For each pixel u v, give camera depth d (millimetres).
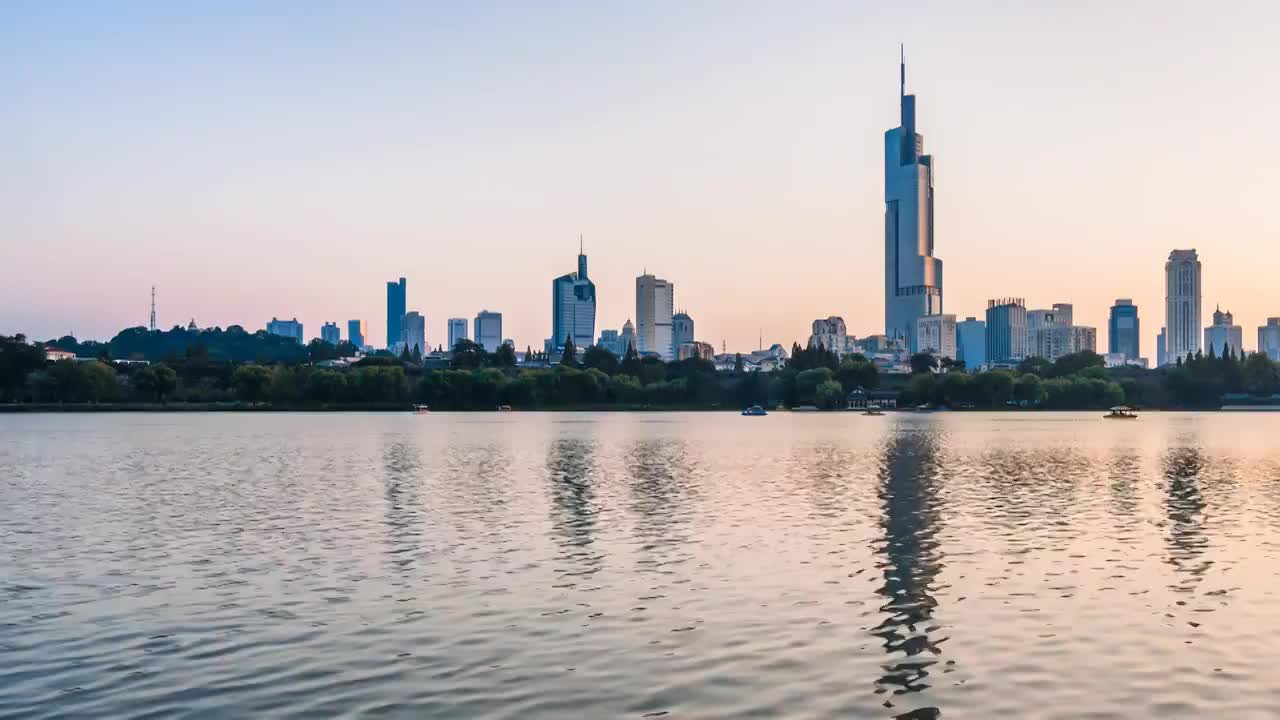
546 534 57688
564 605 39469
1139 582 43500
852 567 47094
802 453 129125
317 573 46125
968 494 78562
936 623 36375
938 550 51781
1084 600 40031
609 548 52688
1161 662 31438
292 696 28703
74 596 41469
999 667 31031
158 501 74500
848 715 26891
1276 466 106688
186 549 52812
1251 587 42500
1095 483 87438
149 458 119250
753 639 34312
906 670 30750
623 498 76125
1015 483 87438
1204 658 31859
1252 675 30078
